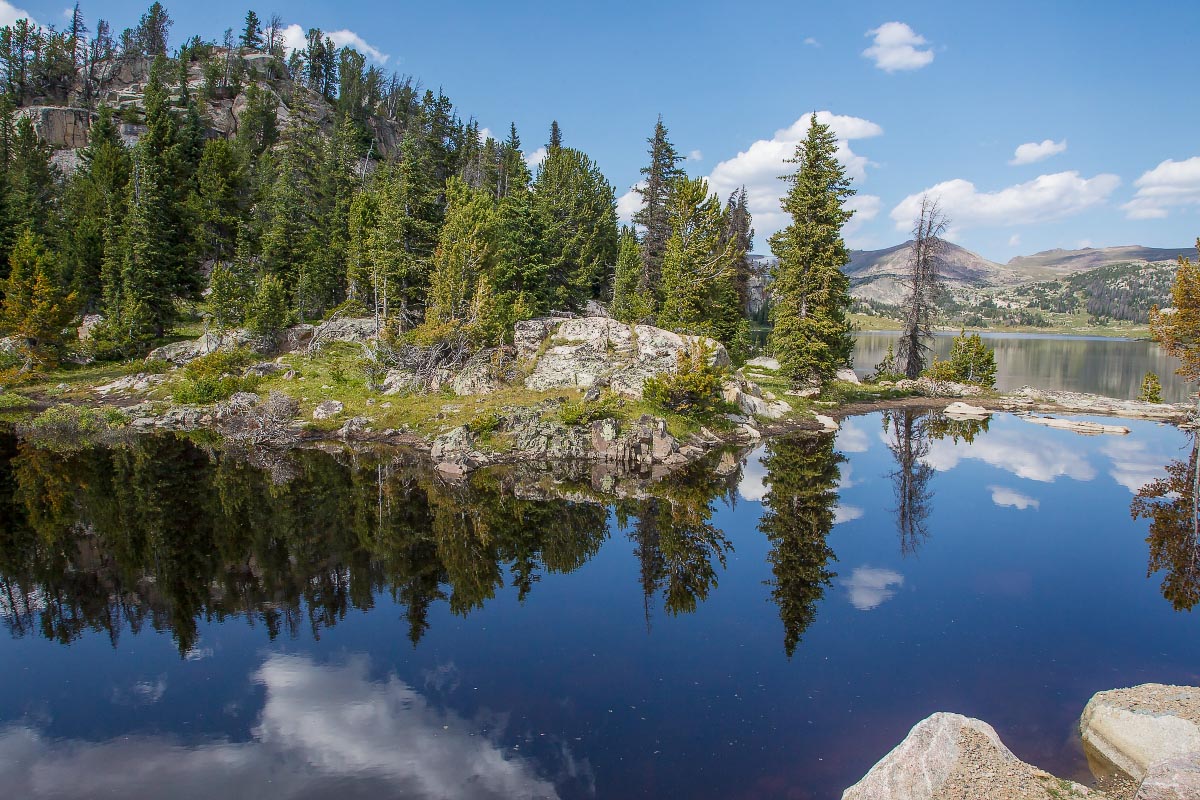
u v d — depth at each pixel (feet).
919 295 217.15
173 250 188.34
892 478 108.17
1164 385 271.28
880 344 540.93
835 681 45.73
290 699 43.60
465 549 73.92
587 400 129.90
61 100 364.17
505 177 277.64
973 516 87.61
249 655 49.83
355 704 42.91
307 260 200.34
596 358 147.23
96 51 410.93
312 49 456.86
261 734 39.60
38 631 53.88
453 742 38.50
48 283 172.96
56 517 83.10
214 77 380.99
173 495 92.99
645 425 120.16
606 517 86.22
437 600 60.39
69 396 155.94
